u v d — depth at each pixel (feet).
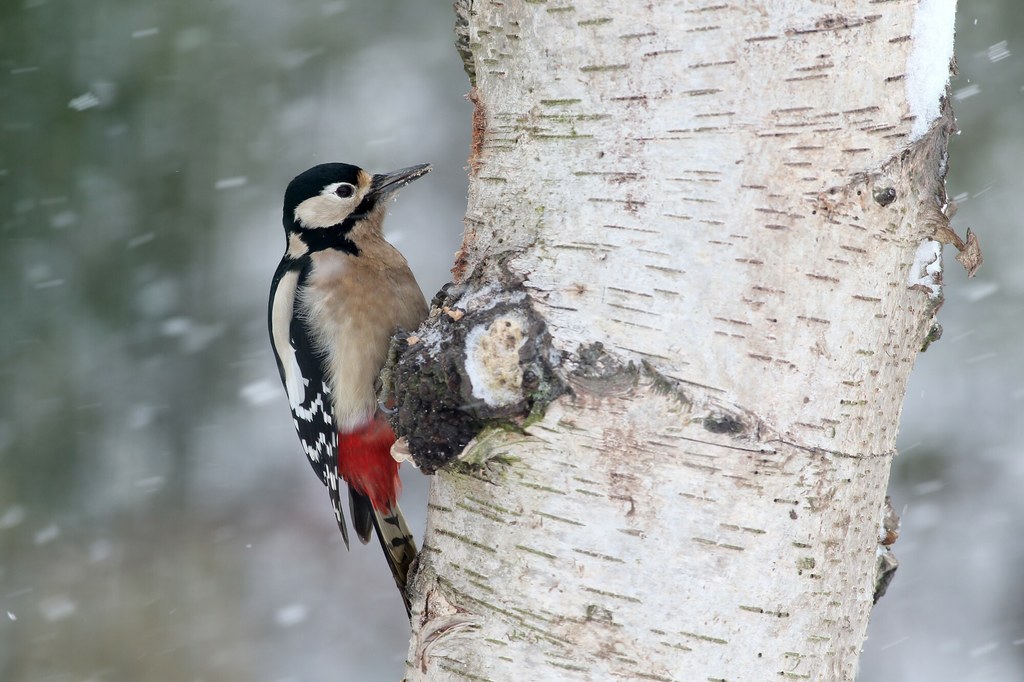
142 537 56.54
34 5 50.72
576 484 16.46
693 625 16.14
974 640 45.83
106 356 55.11
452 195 59.26
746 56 16.15
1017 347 48.67
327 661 52.95
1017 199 47.65
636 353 16.35
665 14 16.44
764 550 16.17
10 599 53.88
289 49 57.41
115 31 52.60
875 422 16.98
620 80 16.75
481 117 18.81
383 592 56.80
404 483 54.70
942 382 49.52
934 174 16.74
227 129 55.52
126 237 53.88
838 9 15.99
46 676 52.85
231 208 55.88
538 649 16.62
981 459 48.80
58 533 55.57
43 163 51.67
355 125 58.03
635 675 16.21
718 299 16.21
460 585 17.48
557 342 16.61
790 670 16.34
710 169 16.29
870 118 16.16
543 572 16.61
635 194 16.60
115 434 55.93
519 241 17.48
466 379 16.63
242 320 57.06
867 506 17.12
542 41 17.42
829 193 16.14
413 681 18.28
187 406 56.90
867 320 16.52
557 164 17.28
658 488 16.21
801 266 16.20
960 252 17.33
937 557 47.62
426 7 59.62
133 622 53.88
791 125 16.12
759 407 16.17
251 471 59.00
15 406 53.72
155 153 53.98
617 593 16.28
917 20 16.16
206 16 54.80
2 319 52.60
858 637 17.35
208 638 54.19
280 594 55.83
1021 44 47.80
